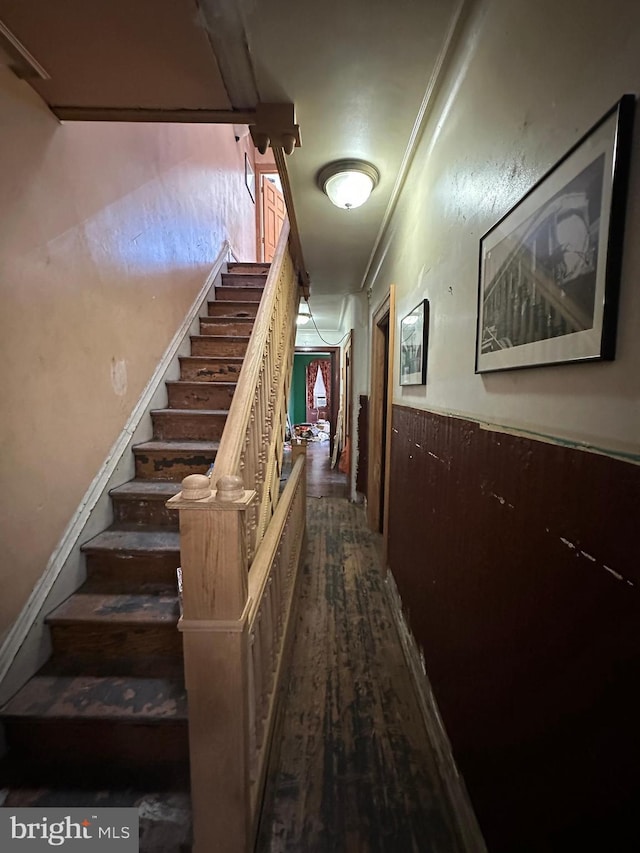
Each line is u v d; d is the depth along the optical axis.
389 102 1.35
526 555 0.80
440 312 1.42
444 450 1.36
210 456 2.03
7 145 1.24
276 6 0.99
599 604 0.58
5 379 1.25
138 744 1.23
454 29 1.06
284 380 2.29
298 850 1.10
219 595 0.90
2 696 1.23
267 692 1.33
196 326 2.94
